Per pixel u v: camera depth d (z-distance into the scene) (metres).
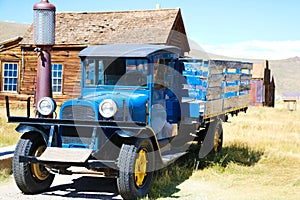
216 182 9.42
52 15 9.98
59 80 23.72
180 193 8.39
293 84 127.75
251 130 17.62
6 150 10.52
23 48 24.36
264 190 8.89
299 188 9.09
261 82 39.41
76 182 9.14
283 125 20.44
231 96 12.20
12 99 24.36
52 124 7.73
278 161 11.86
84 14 25.67
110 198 7.98
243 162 11.52
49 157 7.46
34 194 8.14
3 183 8.88
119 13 25.22
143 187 7.94
